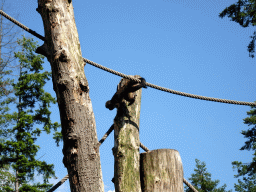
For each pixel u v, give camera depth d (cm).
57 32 372
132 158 468
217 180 2648
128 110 500
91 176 329
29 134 1730
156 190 450
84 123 345
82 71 370
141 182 467
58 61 359
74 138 335
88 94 364
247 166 2047
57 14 380
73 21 391
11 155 1692
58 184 499
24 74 1902
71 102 347
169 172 459
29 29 459
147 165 469
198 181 2648
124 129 486
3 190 1587
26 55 1959
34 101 1867
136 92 521
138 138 491
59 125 1870
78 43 384
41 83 1878
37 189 1595
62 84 349
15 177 1636
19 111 1852
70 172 334
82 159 332
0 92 1798
